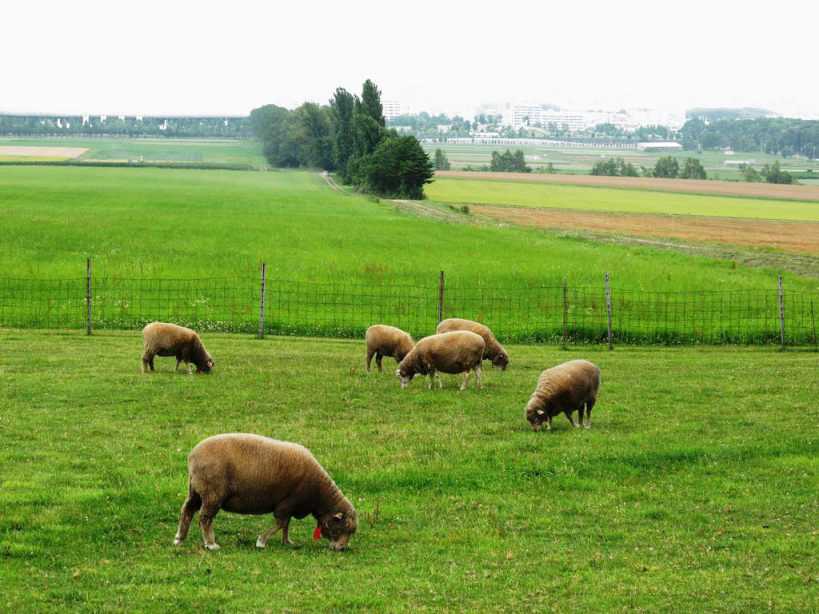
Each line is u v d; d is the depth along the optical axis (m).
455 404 21.44
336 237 65.06
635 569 12.10
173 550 12.22
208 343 30.19
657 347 32.94
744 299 41.16
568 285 43.25
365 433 18.53
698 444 18.28
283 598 10.70
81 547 12.14
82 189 115.06
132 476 14.93
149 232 64.12
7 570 11.11
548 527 13.84
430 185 172.62
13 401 19.94
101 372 23.52
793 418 20.80
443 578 11.62
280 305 37.50
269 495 12.15
